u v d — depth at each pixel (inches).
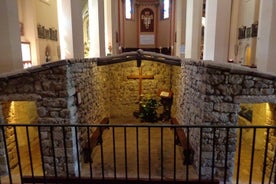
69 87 172.7
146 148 234.7
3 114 186.7
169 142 250.2
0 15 176.1
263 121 226.8
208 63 160.1
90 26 400.8
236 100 162.7
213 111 165.5
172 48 684.1
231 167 172.4
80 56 301.7
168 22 764.0
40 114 173.3
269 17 189.0
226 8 243.0
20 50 193.6
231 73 158.9
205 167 173.3
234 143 169.3
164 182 159.6
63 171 180.2
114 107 347.3
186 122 227.3
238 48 537.0
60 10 287.9
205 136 169.6
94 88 252.4
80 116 199.3
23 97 169.9
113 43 538.3
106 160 208.5
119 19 743.7
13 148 196.1
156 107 323.3
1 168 181.6
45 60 385.1
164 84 343.3
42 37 374.0
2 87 167.5
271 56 191.6
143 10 794.8
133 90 346.6
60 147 177.0
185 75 233.5
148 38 807.7
